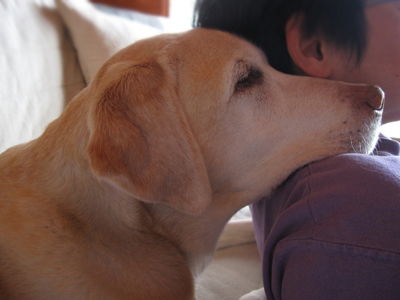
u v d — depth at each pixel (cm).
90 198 92
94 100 87
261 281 128
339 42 92
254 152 96
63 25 186
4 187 97
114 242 92
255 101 95
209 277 130
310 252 69
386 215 64
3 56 150
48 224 90
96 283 87
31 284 86
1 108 136
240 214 175
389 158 78
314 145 94
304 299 69
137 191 81
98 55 164
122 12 226
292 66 108
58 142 96
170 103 88
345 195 69
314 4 92
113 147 80
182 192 86
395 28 89
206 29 104
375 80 98
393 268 61
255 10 102
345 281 65
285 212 77
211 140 94
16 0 174
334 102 95
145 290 91
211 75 93
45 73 160
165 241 100
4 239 89
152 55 96
